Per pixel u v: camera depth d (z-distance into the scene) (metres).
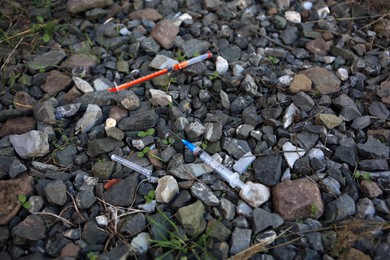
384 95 0.60
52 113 0.58
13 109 0.59
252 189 0.53
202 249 0.49
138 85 0.62
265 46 0.67
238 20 0.70
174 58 0.65
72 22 0.70
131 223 0.51
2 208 0.51
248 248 0.49
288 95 0.61
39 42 0.68
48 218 0.52
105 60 0.65
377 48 0.66
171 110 0.59
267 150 0.56
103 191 0.53
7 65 0.65
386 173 0.54
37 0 0.71
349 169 0.55
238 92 0.62
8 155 0.56
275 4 0.72
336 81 0.62
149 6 0.72
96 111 0.58
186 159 0.56
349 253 0.49
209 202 0.52
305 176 0.54
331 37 0.68
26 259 0.49
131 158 0.56
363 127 0.58
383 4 0.70
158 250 0.49
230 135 0.58
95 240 0.50
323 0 0.72
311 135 0.57
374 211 0.52
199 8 0.72
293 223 0.51
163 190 0.52
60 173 0.55
